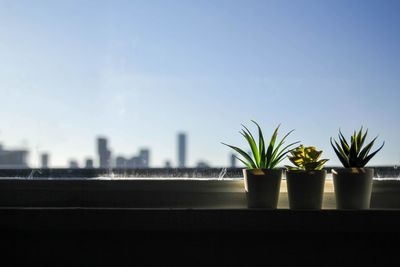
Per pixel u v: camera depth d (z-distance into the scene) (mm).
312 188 912
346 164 950
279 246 953
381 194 1018
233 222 895
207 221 900
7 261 976
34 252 977
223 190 1038
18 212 928
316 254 947
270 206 938
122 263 969
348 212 880
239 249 958
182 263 963
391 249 937
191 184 1044
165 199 1044
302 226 883
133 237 971
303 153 939
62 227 922
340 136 980
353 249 942
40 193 1056
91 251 974
